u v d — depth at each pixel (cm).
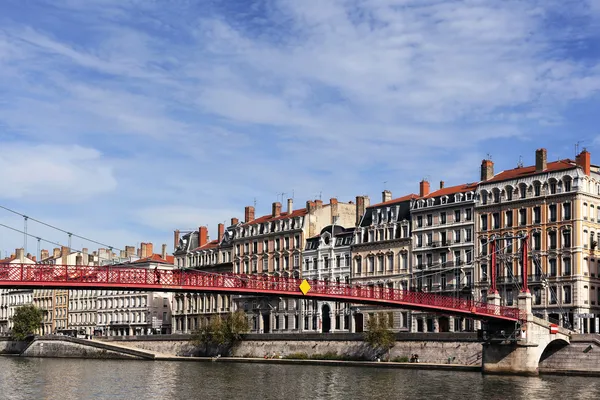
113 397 7044
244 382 8138
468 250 11156
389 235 12275
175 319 16138
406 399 6631
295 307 13412
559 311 10056
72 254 18500
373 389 7300
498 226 10844
